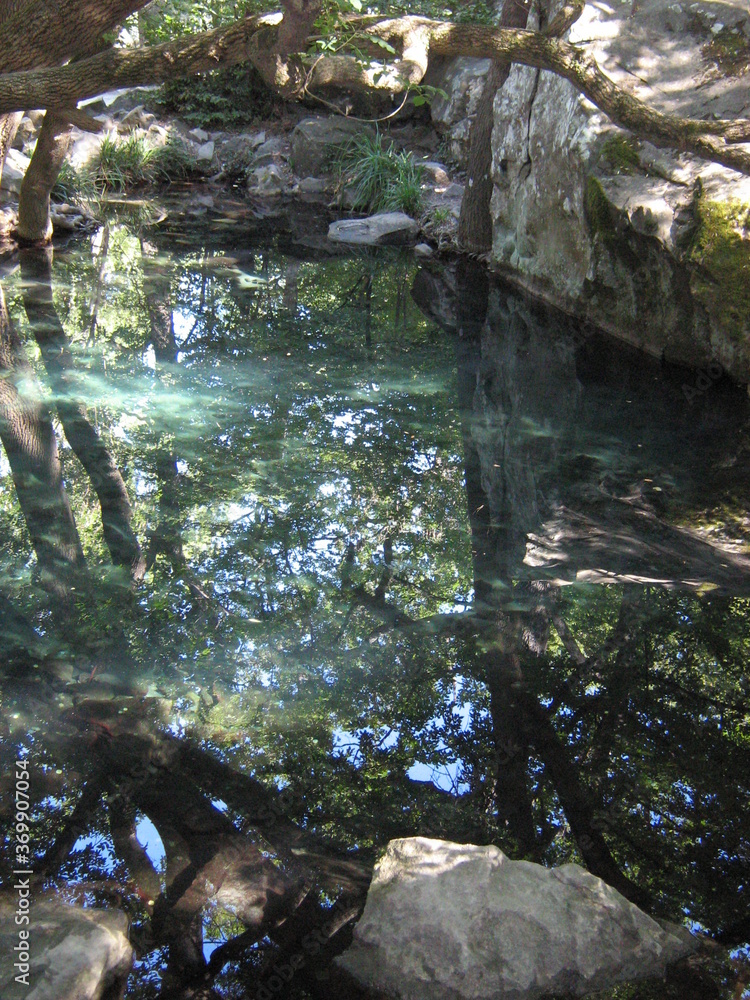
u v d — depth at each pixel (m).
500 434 6.02
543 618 3.89
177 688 3.38
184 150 14.06
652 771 3.01
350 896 2.46
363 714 3.27
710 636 3.76
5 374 6.67
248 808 2.79
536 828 2.74
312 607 3.99
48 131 9.52
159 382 6.77
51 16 4.64
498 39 4.78
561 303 8.68
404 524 4.80
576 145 7.79
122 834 2.66
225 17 13.25
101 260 9.98
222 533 4.64
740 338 6.65
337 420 6.22
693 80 7.59
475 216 10.44
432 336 8.10
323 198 13.33
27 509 4.78
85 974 2.07
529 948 2.19
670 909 2.46
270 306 8.80
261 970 2.21
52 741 3.05
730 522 4.79
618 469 5.47
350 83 4.68
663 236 6.91
